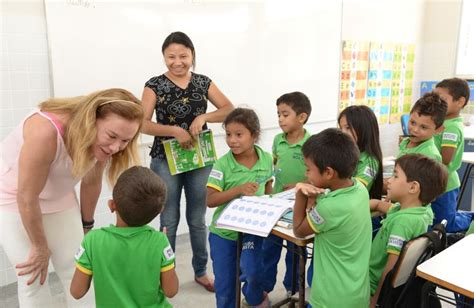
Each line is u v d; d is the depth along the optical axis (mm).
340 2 3893
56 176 1456
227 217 1654
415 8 4887
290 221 1617
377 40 4473
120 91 1348
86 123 1269
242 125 1836
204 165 2227
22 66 2264
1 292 2326
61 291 2273
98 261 1235
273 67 3447
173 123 2193
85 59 2449
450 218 2320
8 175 1458
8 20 2188
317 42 3768
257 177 1915
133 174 1253
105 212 2670
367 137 1867
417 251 1453
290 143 2215
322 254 1485
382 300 1479
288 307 2217
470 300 1565
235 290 1967
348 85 4207
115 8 2520
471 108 4758
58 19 2318
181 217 3139
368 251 1504
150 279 1271
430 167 1598
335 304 1447
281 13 3414
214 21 2996
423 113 2164
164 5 2725
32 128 1314
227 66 3137
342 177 1453
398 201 1692
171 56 2133
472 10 4695
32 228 1386
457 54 4871
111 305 1268
